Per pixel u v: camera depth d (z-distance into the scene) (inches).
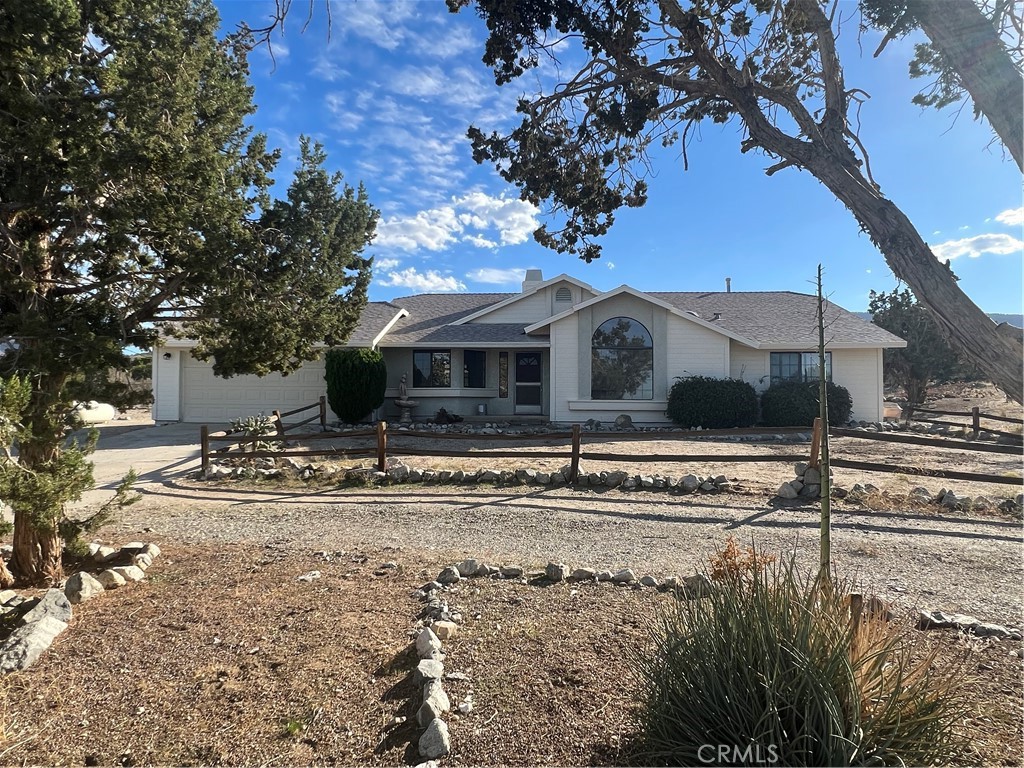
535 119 186.9
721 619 99.5
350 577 193.0
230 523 274.2
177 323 219.0
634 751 98.7
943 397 1038.4
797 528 260.1
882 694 92.1
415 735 105.0
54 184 147.6
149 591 180.4
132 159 142.1
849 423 641.6
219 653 137.6
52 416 158.7
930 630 147.5
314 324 215.0
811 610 99.5
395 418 744.3
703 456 335.6
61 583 193.6
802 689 88.2
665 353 651.5
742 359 678.5
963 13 98.6
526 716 109.7
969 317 95.5
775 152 127.5
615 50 152.1
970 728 102.0
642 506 304.7
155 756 100.6
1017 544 233.3
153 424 701.9
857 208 111.7
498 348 731.4
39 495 143.9
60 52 137.4
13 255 148.3
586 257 216.8
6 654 132.8
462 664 130.0
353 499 327.0
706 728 92.7
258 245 184.2
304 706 115.0
